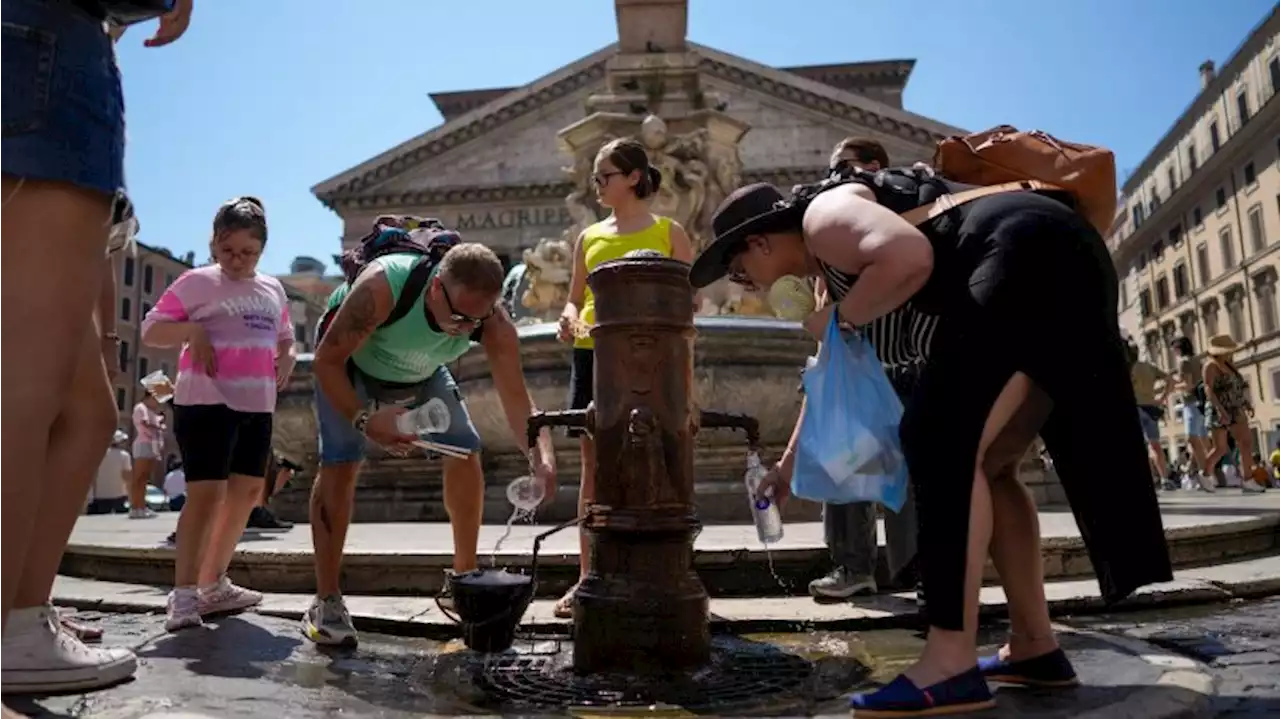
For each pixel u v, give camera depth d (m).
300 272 57.78
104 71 2.06
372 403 3.29
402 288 2.96
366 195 39.97
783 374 6.80
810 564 3.97
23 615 2.41
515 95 38.94
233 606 3.79
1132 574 2.08
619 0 9.56
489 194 39.41
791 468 2.67
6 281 1.90
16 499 1.88
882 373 2.48
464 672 2.68
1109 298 2.16
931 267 2.08
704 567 3.94
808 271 2.53
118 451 16.42
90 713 2.18
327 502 3.19
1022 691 2.29
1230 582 3.91
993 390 2.11
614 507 2.70
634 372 2.70
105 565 5.15
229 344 3.66
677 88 9.30
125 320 46.09
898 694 2.08
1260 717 2.04
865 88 48.09
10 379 1.89
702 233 8.68
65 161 1.94
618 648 2.63
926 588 2.13
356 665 2.81
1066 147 2.31
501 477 7.28
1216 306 49.25
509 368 3.25
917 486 2.17
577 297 3.89
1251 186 44.25
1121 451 2.10
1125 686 2.30
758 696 2.36
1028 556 2.40
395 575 4.06
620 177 3.80
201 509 3.52
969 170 2.38
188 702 2.31
